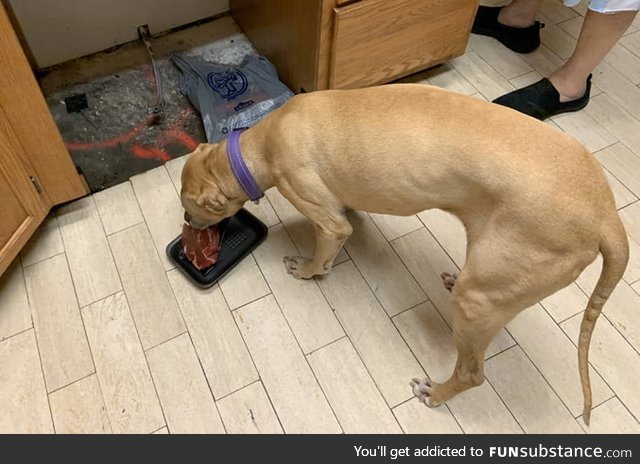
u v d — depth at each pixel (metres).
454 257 1.59
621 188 1.73
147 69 2.03
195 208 1.33
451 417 1.34
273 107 1.86
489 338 1.11
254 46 2.09
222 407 1.34
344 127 1.11
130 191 1.70
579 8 2.25
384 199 1.17
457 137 1.03
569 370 1.40
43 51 1.95
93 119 1.89
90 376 1.38
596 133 1.87
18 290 1.51
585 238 0.96
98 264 1.55
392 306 1.50
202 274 1.50
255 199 1.33
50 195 1.52
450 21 1.80
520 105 1.86
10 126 1.29
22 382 1.37
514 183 0.98
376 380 1.39
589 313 1.06
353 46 1.67
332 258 1.41
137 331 1.45
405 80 1.99
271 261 1.57
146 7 2.02
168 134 1.86
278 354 1.42
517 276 1.00
